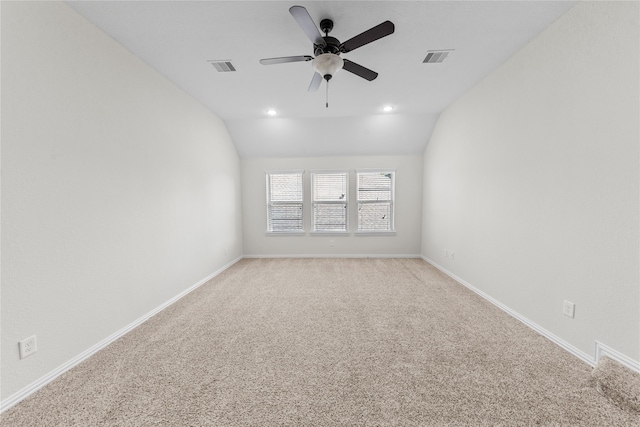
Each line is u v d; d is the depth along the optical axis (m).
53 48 1.67
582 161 1.77
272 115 4.18
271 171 5.10
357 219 5.15
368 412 1.37
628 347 1.53
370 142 4.75
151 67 2.61
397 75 2.86
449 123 3.82
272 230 5.23
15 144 1.48
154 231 2.65
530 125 2.23
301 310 2.70
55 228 1.69
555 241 2.00
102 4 1.76
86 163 1.91
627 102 1.49
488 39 2.21
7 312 1.45
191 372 1.72
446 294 3.10
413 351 1.93
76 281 1.83
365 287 3.38
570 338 1.89
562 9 1.84
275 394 1.51
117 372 1.73
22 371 1.51
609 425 1.28
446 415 1.35
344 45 1.89
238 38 2.16
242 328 2.32
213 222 3.95
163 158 2.80
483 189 2.95
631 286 1.50
